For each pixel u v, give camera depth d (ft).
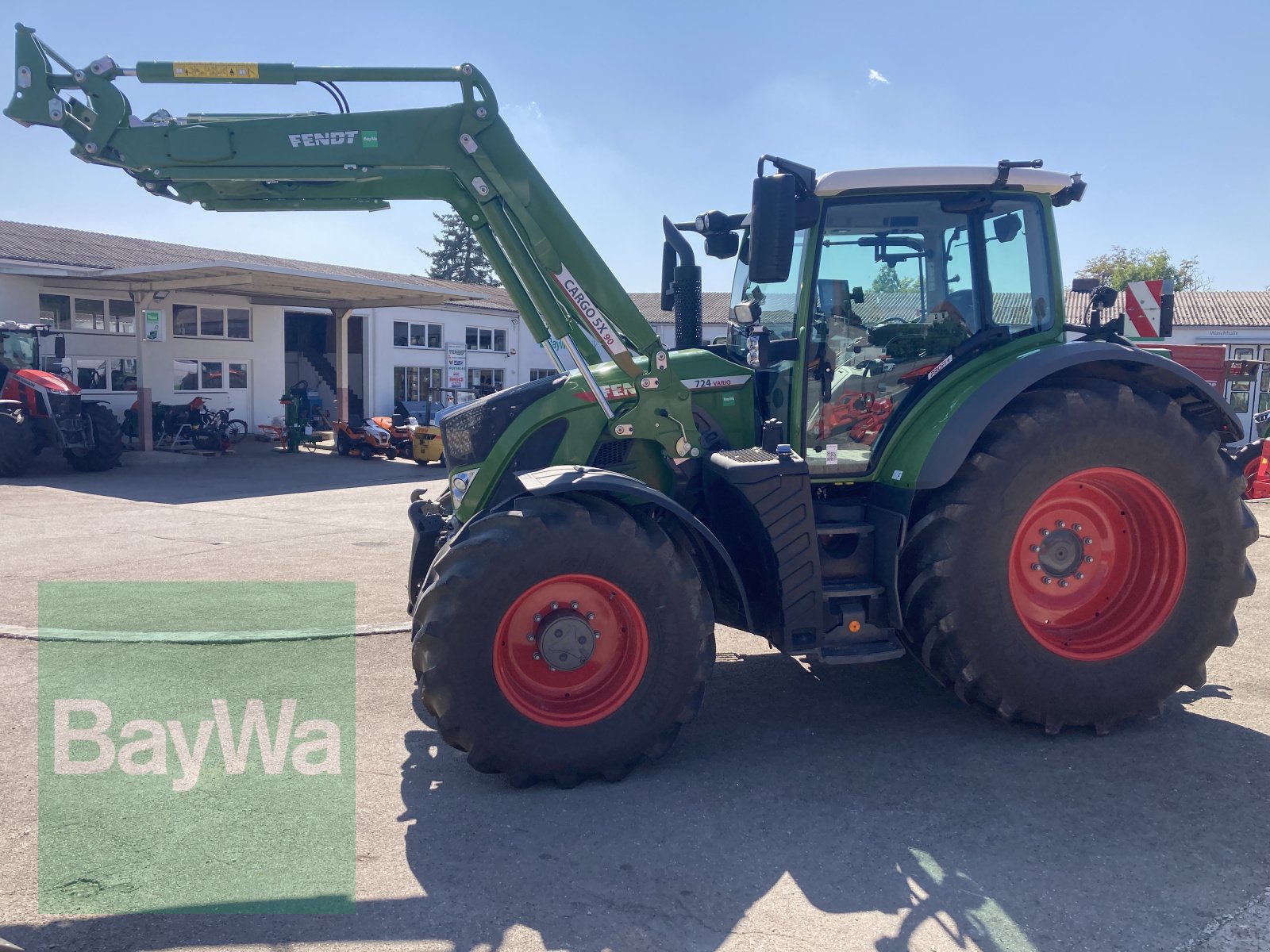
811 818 11.46
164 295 64.59
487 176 13.80
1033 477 13.35
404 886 9.95
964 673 13.52
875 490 14.65
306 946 8.93
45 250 66.59
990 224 14.98
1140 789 12.16
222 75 13.41
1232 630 14.30
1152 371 14.35
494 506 14.17
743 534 14.08
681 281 17.22
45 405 51.62
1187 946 8.84
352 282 62.08
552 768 12.17
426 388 96.48
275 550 29.71
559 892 9.82
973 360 14.69
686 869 10.28
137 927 9.21
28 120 13.62
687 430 14.46
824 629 13.66
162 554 28.84
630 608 12.46
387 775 12.81
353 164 13.76
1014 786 12.28
